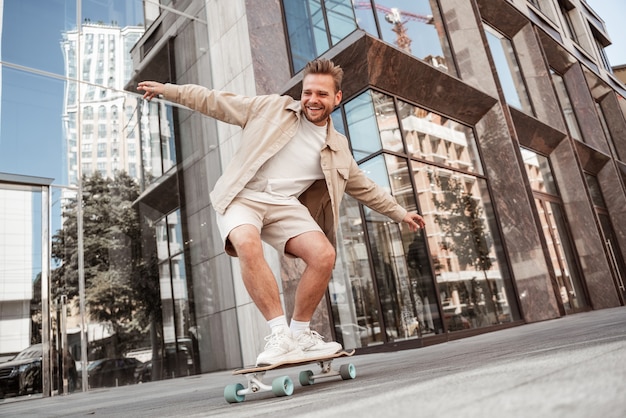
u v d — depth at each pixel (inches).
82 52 293.0
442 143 293.0
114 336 252.4
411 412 22.8
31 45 273.9
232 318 294.7
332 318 254.7
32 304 238.5
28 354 229.8
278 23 320.8
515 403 20.1
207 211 310.2
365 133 247.9
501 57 428.5
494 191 322.7
